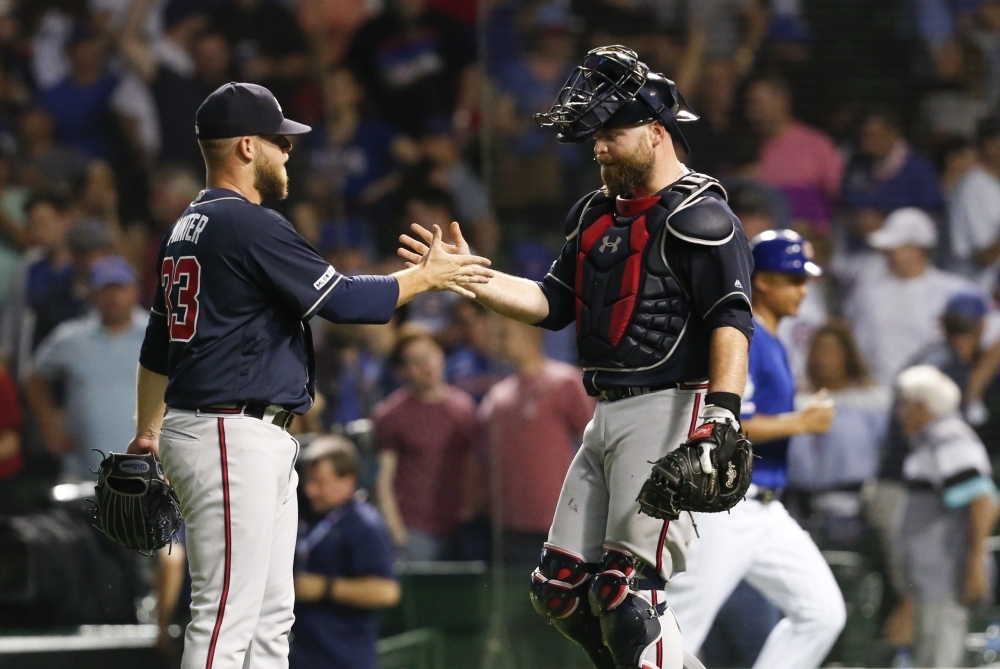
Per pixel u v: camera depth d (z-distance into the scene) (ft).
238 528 41.16
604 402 42.29
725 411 38.27
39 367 85.71
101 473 43.55
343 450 64.34
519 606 81.71
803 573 61.21
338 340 88.74
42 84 100.73
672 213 39.99
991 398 83.82
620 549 41.11
